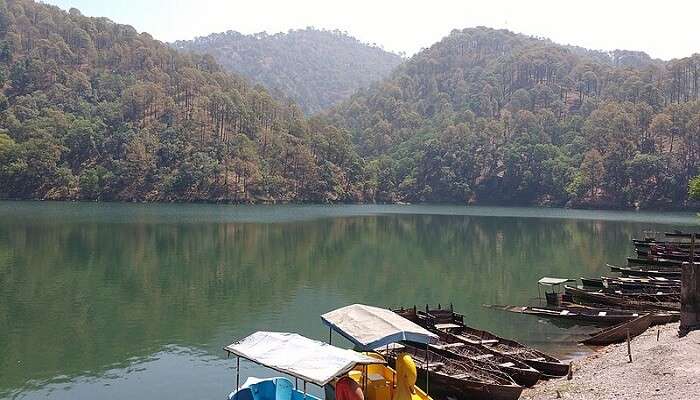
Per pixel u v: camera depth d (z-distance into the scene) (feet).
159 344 108.58
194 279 175.22
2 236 259.60
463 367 82.17
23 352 102.89
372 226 375.45
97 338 111.96
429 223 408.26
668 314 114.93
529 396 74.90
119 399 81.82
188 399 81.92
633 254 246.47
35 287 157.48
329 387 66.90
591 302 138.00
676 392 65.92
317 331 118.62
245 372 92.73
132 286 162.30
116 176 572.51
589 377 79.56
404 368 61.46
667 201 567.59
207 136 630.74
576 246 274.77
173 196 570.46
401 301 150.51
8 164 535.60
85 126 598.75
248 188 599.57
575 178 619.26
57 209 441.27
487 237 313.94
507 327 120.88
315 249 250.98
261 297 152.05
